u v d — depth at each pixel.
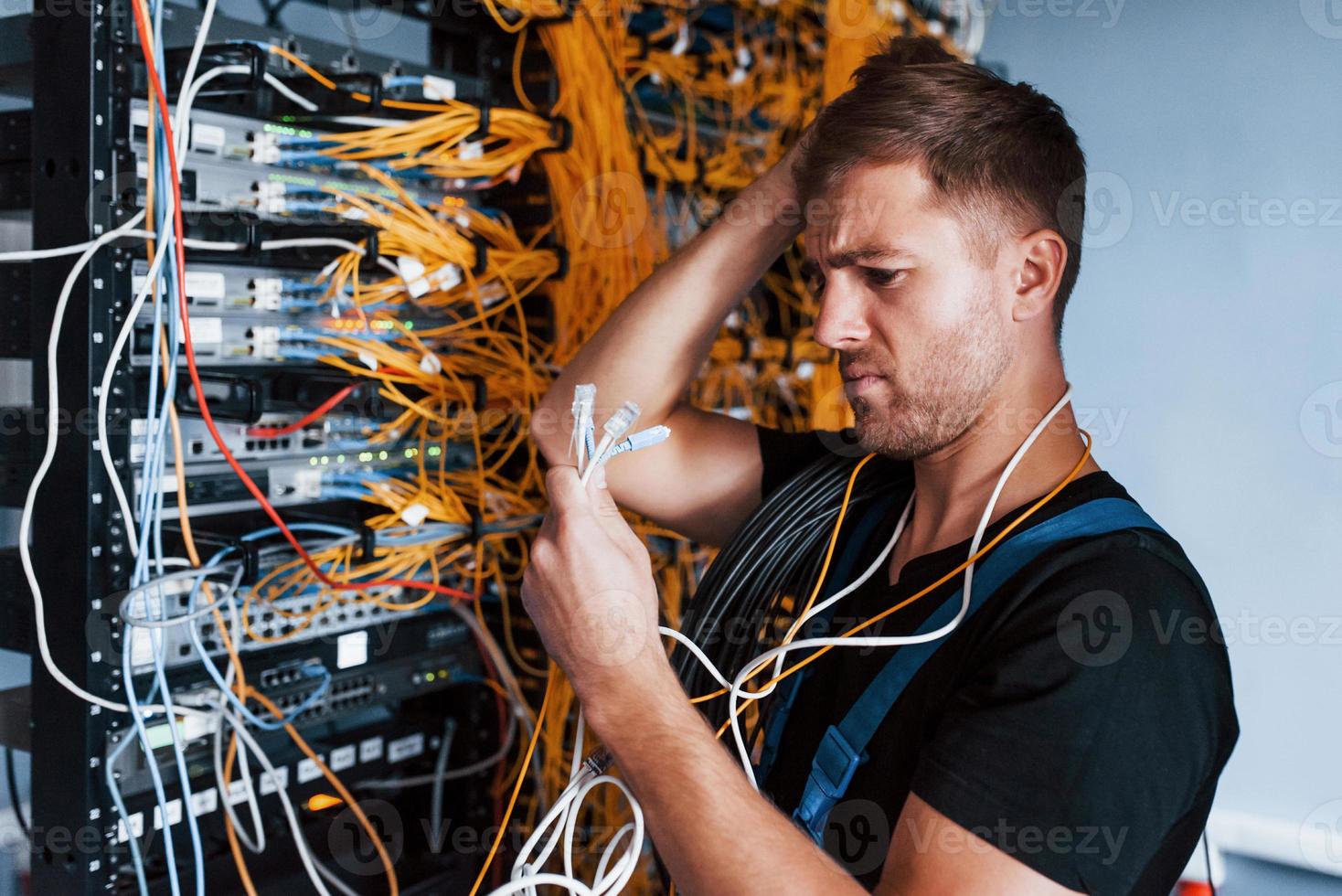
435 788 1.65
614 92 1.70
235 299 1.32
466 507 1.62
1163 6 2.82
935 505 1.11
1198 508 2.85
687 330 1.29
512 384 1.62
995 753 0.83
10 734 1.31
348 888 1.54
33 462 1.23
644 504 1.35
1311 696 2.72
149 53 1.13
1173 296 2.85
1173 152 2.83
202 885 1.22
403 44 2.11
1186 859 0.93
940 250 0.97
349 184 1.44
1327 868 2.67
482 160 1.54
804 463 1.36
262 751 1.42
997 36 3.04
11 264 1.28
